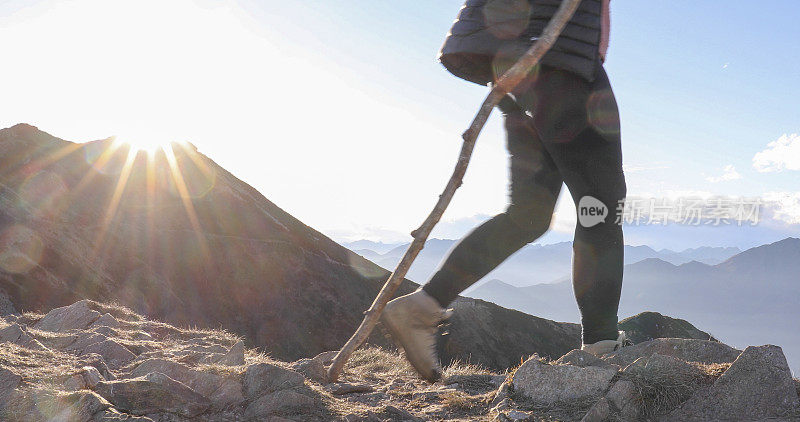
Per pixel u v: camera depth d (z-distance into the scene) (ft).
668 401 8.60
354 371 14.23
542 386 9.53
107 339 12.55
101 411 7.79
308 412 8.88
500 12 9.27
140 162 275.80
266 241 273.75
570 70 8.72
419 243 8.79
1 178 208.33
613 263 9.62
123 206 240.32
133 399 8.34
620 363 10.06
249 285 242.99
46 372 8.97
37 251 173.37
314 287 263.90
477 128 8.29
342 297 268.62
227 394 9.20
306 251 284.00
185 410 8.51
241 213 285.64
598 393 9.02
